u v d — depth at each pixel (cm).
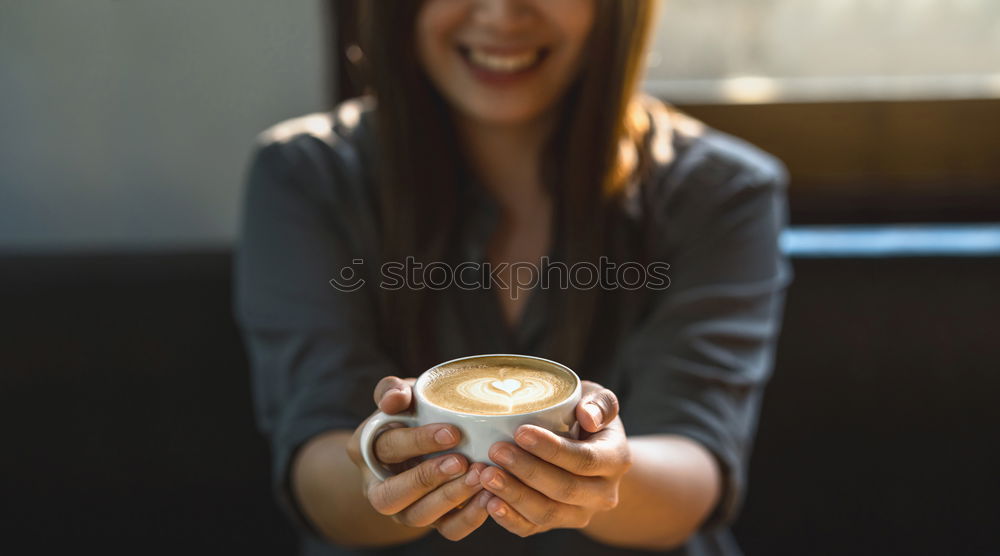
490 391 99
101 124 175
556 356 131
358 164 138
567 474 97
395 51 130
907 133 179
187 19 173
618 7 128
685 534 120
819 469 166
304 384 127
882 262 159
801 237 166
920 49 178
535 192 137
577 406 98
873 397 163
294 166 138
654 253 136
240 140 177
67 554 167
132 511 167
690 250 135
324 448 119
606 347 134
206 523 168
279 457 122
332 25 173
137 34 173
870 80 179
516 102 130
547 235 137
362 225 136
